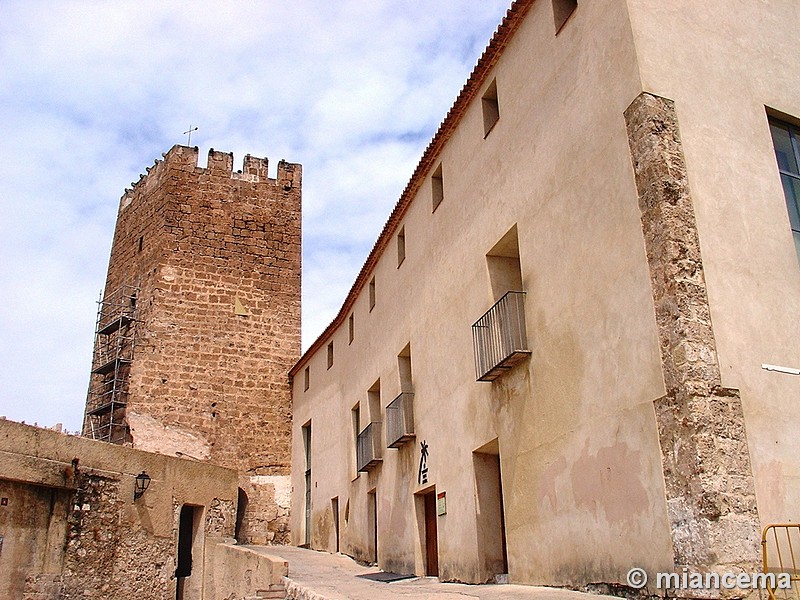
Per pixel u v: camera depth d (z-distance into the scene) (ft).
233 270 95.30
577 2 34.65
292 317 96.78
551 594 30.25
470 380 43.47
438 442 48.32
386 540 58.49
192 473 59.11
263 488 88.74
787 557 24.64
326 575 54.95
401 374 58.13
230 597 52.06
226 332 92.17
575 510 31.01
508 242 40.68
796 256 30.04
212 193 97.66
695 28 31.91
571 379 32.24
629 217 29.32
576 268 32.63
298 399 92.53
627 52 30.50
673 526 25.17
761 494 25.08
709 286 27.20
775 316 28.22
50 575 46.62
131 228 100.68
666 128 29.01
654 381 26.94
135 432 83.30
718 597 23.04
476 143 45.01
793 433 26.66
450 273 47.98
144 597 52.54
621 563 27.68
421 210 55.11
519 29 40.22
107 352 92.99
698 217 28.09
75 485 49.06
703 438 24.84
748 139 31.01
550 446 33.47
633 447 27.63
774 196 30.58
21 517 45.55
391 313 61.52
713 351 26.20
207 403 88.48
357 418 73.05
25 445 45.98
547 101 36.55
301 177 104.37
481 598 31.96
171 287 91.04
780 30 34.71
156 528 54.70
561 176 34.60
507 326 37.86
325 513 79.25
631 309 28.58
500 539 41.45
